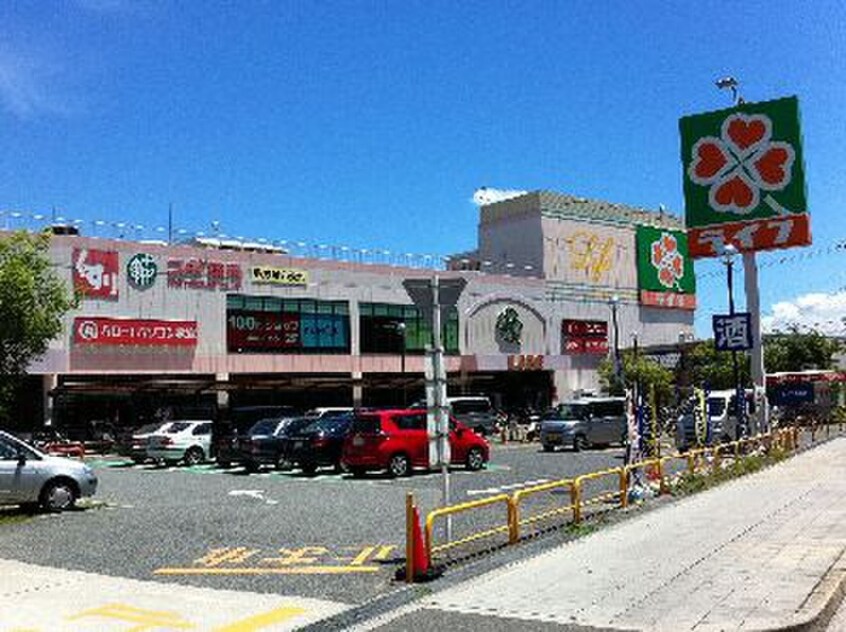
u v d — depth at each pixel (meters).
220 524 15.10
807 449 28.95
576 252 71.94
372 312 56.22
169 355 45.34
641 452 17.92
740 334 26.61
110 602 9.32
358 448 23.30
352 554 12.10
